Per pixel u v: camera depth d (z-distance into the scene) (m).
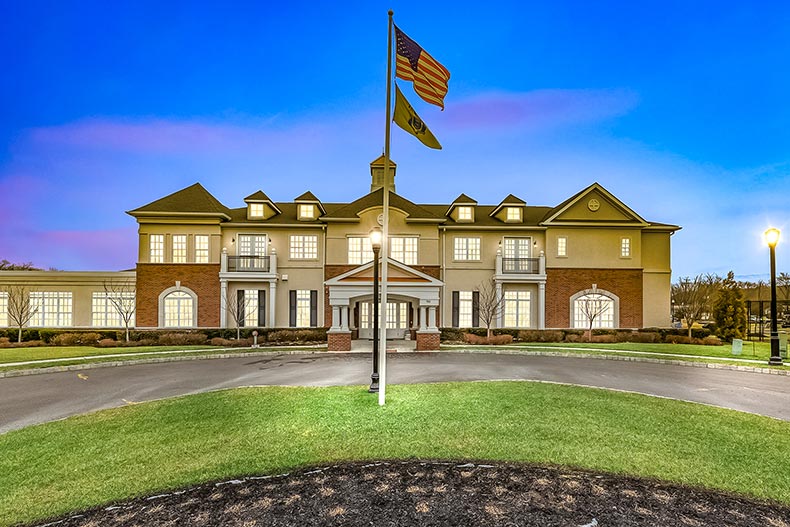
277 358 17.78
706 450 6.58
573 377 13.27
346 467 6.01
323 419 8.30
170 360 17.30
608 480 5.51
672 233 27.69
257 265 26.06
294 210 29.47
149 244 25.55
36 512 4.92
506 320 26.52
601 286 26.38
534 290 26.67
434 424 7.93
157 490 5.42
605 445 6.80
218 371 14.81
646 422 8.03
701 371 14.51
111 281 25.91
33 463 6.42
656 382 12.49
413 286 20.34
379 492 5.23
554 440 7.04
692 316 25.39
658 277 27.31
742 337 23.59
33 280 25.62
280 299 26.23
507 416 8.42
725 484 5.40
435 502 4.95
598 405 9.27
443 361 16.69
